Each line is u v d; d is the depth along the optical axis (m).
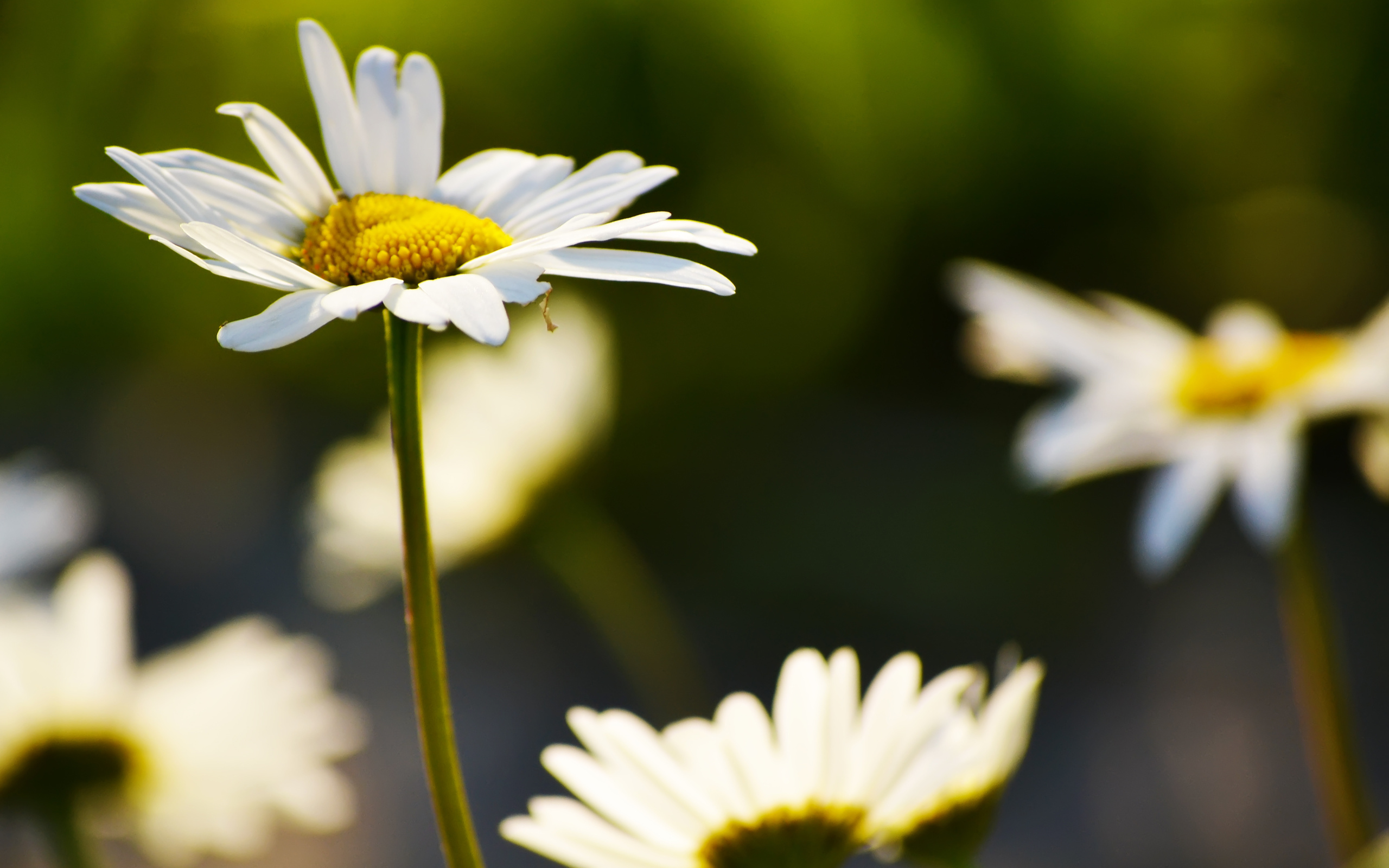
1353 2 1.60
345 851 1.08
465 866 0.38
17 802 0.54
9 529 0.78
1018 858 1.06
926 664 1.32
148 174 0.39
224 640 0.61
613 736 0.40
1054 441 0.69
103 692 0.56
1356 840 0.49
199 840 0.57
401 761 1.21
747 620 1.40
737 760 0.40
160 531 1.58
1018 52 1.62
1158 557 0.62
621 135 1.63
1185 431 0.65
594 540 0.82
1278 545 0.53
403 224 0.40
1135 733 1.17
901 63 1.60
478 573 1.42
